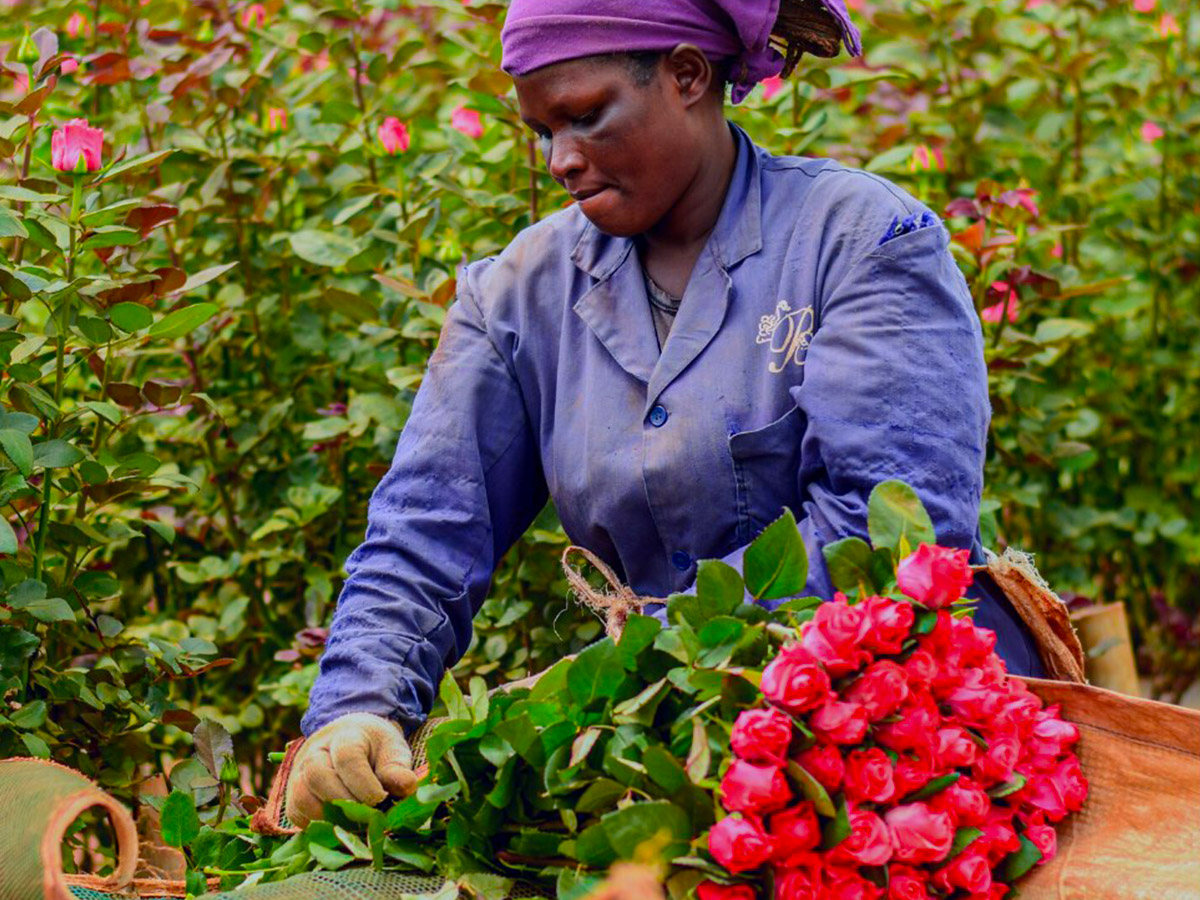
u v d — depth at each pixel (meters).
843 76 3.32
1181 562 4.15
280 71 3.82
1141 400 4.13
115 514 2.95
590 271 1.97
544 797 1.54
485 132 3.45
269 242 3.34
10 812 1.53
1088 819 1.59
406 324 3.03
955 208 3.19
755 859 1.39
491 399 2.02
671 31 1.79
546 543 2.89
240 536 3.26
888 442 1.75
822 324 1.83
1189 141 4.17
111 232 2.38
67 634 2.56
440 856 1.59
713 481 1.86
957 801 1.48
